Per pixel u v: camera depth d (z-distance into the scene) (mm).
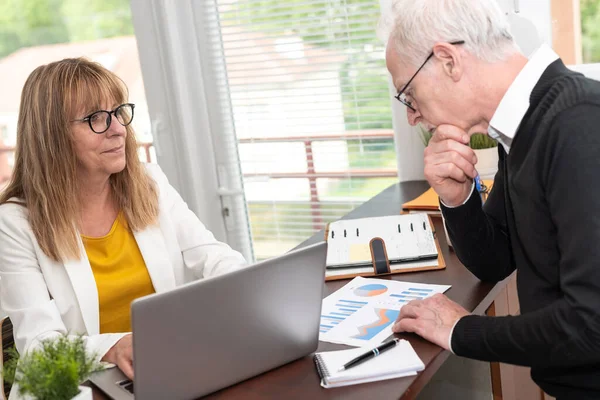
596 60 2387
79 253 1694
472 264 1526
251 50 2877
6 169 3666
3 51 3381
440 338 1235
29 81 1700
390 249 1696
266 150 2973
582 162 1023
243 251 3127
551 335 1081
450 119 1270
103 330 1763
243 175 3057
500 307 1813
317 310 1252
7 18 3318
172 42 2934
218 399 1161
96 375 1273
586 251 1017
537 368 1264
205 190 3117
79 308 1688
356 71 2686
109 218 1824
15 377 1052
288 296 1202
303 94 2818
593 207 1011
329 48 2707
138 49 3023
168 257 1842
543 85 1147
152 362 1094
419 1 1233
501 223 1539
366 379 1161
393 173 2744
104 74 1714
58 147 1662
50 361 1026
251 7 2812
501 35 1197
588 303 1022
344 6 2627
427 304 1319
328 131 2818
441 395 1820
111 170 1710
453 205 1498
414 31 1229
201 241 1946
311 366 1240
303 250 1197
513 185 1194
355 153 2791
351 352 1245
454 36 1195
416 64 1247
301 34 2748
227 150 3021
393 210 2234
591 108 1051
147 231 1846
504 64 1198
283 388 1173
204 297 1108
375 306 1461
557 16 2383
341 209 2887
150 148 3221
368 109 2709
